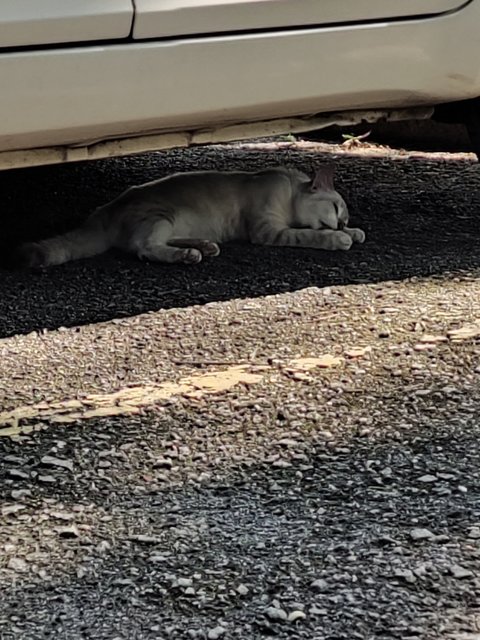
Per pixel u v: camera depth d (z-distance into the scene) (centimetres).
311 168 375
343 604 194
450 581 199
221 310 275
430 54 288
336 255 307
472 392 244
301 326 268
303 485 219
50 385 246
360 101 291
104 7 259
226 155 392
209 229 317
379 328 267
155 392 244
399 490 218
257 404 240
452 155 388
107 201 346
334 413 238
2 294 284
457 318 271
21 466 223
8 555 204
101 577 200
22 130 263
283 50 275
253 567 201
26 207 341
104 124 269
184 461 225
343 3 277
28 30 255
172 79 269
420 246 312
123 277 294
